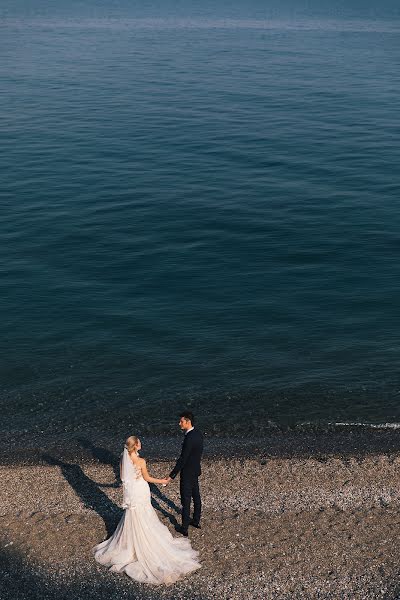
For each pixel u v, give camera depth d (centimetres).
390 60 10762
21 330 2234
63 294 2509
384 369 2005
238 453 1591
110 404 1823
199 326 2291
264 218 3350
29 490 1386
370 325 2302
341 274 2720
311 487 1389
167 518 1289
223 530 1248
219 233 3153
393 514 1297
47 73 8569
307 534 1237
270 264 2817
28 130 5338
